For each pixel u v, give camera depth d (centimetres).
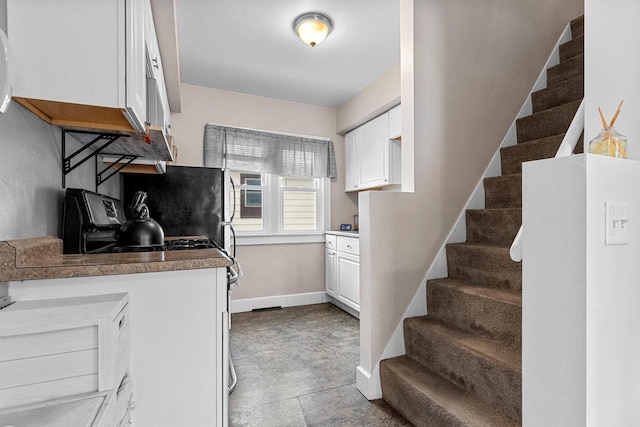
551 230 80
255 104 367
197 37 254
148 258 109
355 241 328
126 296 98
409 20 200
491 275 179
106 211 151
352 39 257
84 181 157
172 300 106
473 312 167
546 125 214
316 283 395
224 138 348
